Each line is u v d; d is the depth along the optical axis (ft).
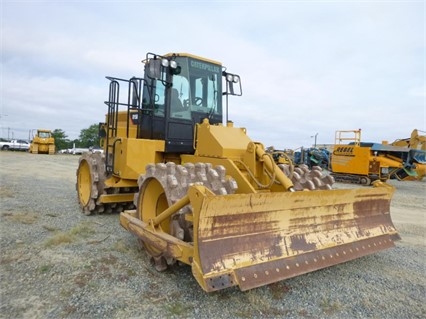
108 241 16.98
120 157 19.25
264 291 12.43
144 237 13.75
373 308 11.65
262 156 15.96
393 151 53.52
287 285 13.12
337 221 14.62
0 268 13.28
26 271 13.09
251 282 10.81
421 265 16.08
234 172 15.25
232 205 11.01
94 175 21.70
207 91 20.52
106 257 14.79
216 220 10.80
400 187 55.52
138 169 18.78
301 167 18.58
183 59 19.66
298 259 12.40
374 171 50.72
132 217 15.34
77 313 10.34
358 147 52.80
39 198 27.71
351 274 14.60
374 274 14.71
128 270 13.56
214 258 10.57
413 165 53.26
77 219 21.12
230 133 17.49
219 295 11.87
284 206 12.51
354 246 14.48
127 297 11.44
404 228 24.22
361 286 13.39
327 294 12.53
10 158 83.97
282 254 12.08
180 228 12.66
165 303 11.18
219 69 21.12
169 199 12.91
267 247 11.85
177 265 14.08
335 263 13.24
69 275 12.88
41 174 47.50
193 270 10.45
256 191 15.19
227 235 11.09
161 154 19.90
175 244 11.69
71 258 14.53
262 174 16.34
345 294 12.60
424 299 12.48
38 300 11.00
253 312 10.93
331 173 57.06
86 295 11.44
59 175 47.21
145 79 20.63
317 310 11.32
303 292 12.60
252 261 11.25
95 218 21.56
